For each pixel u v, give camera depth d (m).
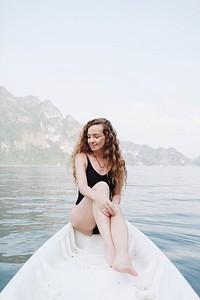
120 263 1.24
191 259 2.25
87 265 1.34
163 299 1.12
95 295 1.11
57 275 1.33
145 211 4.36
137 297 1.14
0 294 1.03
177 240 2.79
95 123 1.81
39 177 11.30
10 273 1.94
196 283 1.81
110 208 1.47
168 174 16.17
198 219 3.79
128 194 6.39
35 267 1.28
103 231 1.43
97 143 1.77
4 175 12.33
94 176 1.76
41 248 1.51
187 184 9.25
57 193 6.21
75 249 1.71
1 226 3.29
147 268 1.33
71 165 1.89
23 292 1.10
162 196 6.11
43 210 4.32
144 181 10.48
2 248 2.48
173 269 1.27
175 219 3.78
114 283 1.18
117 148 1.84
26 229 3.16
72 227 1.80
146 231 3.12
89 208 1.64
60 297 1.12
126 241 1.37
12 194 5.98
